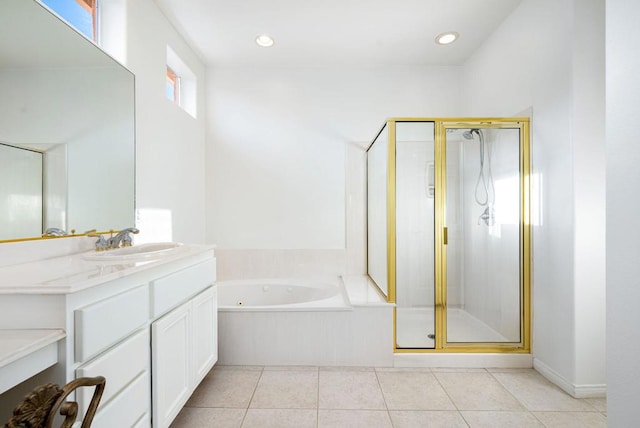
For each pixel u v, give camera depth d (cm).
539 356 216
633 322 96
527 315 225
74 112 154
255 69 331
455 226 231
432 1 229
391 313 226
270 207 332
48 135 140
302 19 249
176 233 265
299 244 333
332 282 310
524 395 188
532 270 223
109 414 100
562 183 192
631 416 97
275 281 319
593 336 183
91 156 165
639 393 95
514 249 228
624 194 100
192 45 287
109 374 101
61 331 88
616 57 103
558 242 196
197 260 179
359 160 332
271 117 332
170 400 140
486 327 229
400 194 233
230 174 331
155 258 139
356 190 333
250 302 312
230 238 332
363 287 277
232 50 297
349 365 226
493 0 228
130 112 197
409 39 279
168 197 251
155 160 230
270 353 226
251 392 191
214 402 181
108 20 192
